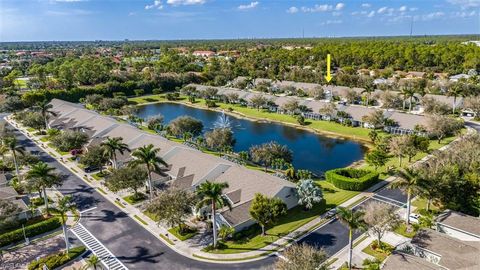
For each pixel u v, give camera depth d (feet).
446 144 359.05
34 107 545.03
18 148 283.18
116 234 213.25
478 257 160.15
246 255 189.06
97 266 182.60
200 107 597.11
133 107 540.11
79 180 294.66
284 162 294.46
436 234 179.32
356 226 165.68
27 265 186.91
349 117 456.45
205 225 221.87
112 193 268.41
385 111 445.37
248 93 604.49
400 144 306.55
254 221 216.74
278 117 504.84
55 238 211.61
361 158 340.39
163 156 302.66
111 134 372.79
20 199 245.86
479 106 435.94
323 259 159.53
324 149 371.56
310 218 224.53
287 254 161.38
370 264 166.91
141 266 182.91
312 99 583.58
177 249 196.85
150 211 206.18
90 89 655.76
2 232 214.07
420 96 515.50
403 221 211.20
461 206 215.31
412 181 201.67
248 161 332.80
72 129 406.21
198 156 287.69
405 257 163.73
